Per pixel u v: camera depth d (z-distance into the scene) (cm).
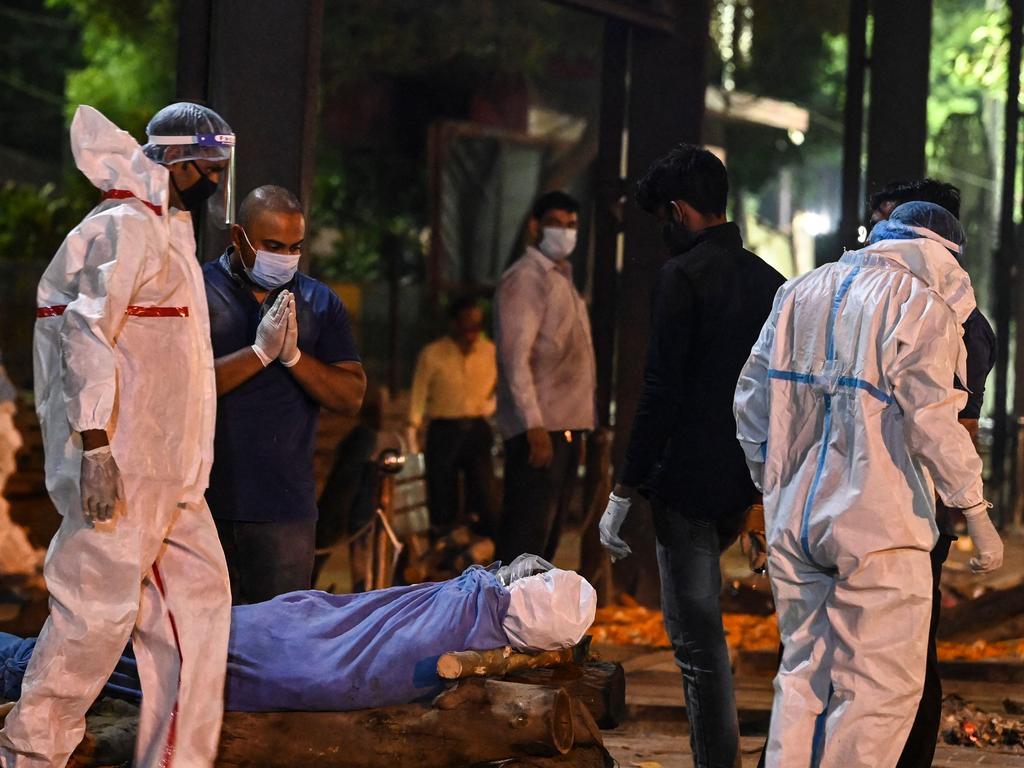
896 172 1377
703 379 644
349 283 3008
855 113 1355
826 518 560
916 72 1368
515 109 2409
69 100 3081
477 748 582
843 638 557
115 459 558
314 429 711
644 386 645
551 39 2403
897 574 555
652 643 1062
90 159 568
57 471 561
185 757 569
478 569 644
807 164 3378
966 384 593
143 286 568
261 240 671
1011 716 871
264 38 873
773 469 580
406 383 2933
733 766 651
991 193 2505
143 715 575
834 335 572
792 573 574
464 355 1367
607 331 1252
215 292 697
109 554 555
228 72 866
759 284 649
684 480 645
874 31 1380
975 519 548
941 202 703
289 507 695
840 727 551
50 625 561
